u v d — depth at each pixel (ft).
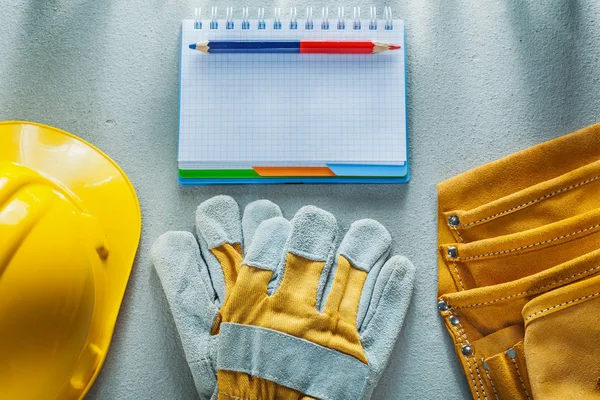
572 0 2.88
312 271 2.65
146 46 2.87
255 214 2.75
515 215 2.72
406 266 2.71
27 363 2.37
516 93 2.85
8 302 2.24
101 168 2.74
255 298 2.60
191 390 2.73
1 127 2.71
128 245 2.71
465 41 2.87
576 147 2.75
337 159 2.77
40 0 2.88
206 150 2.76
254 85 2.78
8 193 2.28
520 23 2.87
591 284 2.50
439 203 2.77
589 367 2.49
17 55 2.86
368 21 2.79
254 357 2.55
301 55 2.79
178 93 2.84
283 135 2.77
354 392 2.56
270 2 2.88
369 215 2.80
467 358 2.67
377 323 2.67
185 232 2.75
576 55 2.87
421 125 2.84
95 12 2.88
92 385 2.71
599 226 2.60
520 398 2.59
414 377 2.72
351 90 2.78
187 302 2.67
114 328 2.74
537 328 2.53
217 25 2.79
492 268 2.70
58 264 2.35
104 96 2.85
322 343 2.56
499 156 2.83
